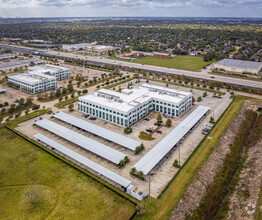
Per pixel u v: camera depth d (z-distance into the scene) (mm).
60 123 128625
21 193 76812
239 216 70250
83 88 192500
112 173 84375
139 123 129875
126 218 67062
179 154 99312
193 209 71062
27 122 129125
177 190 77875
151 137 113500
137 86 171000
